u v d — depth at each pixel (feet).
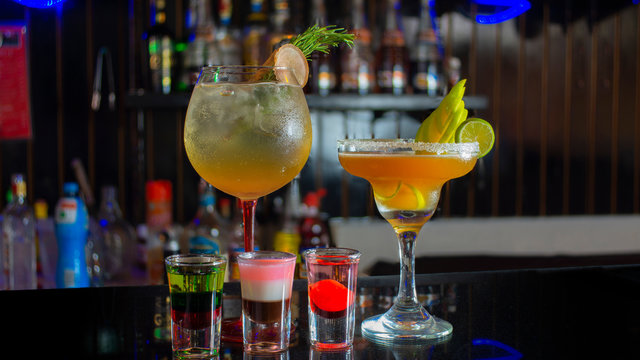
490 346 2.11
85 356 2.04
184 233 7.16
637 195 9.27
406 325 2.33
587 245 8.91
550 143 9.05
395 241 8.30
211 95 2.30
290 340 2.24
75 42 8.07
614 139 9.20
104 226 6.96
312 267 2.15
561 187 9.11
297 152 2.35
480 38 8.75
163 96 6.98
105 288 3.02
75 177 8.14
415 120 8.26
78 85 8.11
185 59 7.27
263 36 7.49
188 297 2.03
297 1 7.78
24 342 2.21
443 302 2.76
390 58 7.71
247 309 2.11
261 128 2.27
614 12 9.04
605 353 2.02
